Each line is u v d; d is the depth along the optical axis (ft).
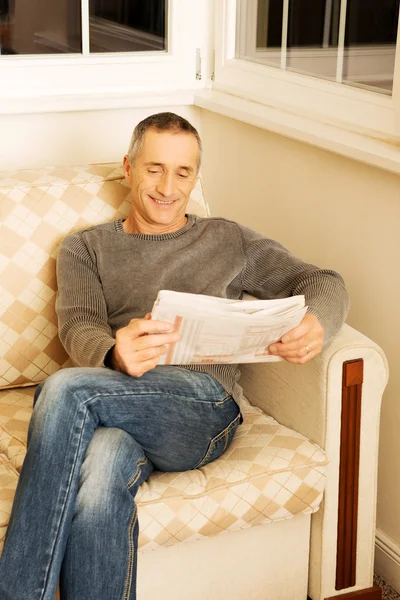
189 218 6.53
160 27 8.66
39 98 8.02
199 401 5.51
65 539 4.84
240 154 8.34
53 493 4.87
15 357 6.47
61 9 8.16
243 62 8.44
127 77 8.57
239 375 6.11
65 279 6.22
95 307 6.05
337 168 6.93
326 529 5.92
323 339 5.59
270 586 5.97
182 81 8.79
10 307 6.44
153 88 8.66
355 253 6.86
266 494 5.49
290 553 5.97
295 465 5.59
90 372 5.28
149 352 5.15
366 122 6.82
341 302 5.92
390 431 6.72
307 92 7.51
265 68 8.13
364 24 6.79
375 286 6.68
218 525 5.39
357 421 5.82
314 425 5.81
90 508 4.85
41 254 6.54
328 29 7.23
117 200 6.84
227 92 8.61
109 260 6.29
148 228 6.42
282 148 7.65
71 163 8.41
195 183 6.45
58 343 6.59
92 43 8.37
